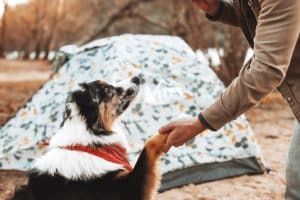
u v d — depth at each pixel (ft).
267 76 6.96
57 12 102.37
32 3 119.44
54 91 16.72
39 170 9.64
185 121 8.06
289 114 28.14
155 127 15.29
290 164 7.96
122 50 16.28
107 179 9.45
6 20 123.03
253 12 7.61
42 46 107.55
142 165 9.37
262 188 15.48
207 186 15.62
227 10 9.23
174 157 15.44
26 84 48.65
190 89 16.43
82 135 9.63
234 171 16.40
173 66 16.71
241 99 7.26
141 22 67.10
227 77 32.01
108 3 68.59
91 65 16.51
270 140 21.90
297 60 7.47
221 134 16.44
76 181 9.36
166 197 14.70
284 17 6.79
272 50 6.89
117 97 10.29
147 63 16.29
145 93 15.62
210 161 15.85
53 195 9.43
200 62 17.47
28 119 16.61
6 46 124.77
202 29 34.40
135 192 9.37
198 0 9.29
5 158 15.83
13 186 15.40
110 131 10.05
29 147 15.67
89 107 9.73
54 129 15.52
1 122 25.63
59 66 18.42
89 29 77.56
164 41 17.69
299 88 7.58
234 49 31.60
